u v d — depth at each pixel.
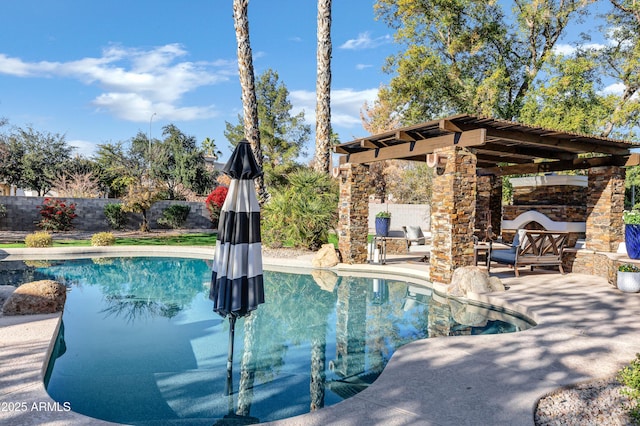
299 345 6.15
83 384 4.71
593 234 12.05
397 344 6.13
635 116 19.98
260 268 4.95
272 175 26.19
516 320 7.43
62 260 14.20
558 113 19.89
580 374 4.36
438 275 10.22
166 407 4.13
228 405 4.18
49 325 5.95
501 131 9.82
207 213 26.61
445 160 9.89
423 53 24.22
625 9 21.59
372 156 12.51
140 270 12.82
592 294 8.50
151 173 33.19
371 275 12.20
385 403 3.64
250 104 17.89
